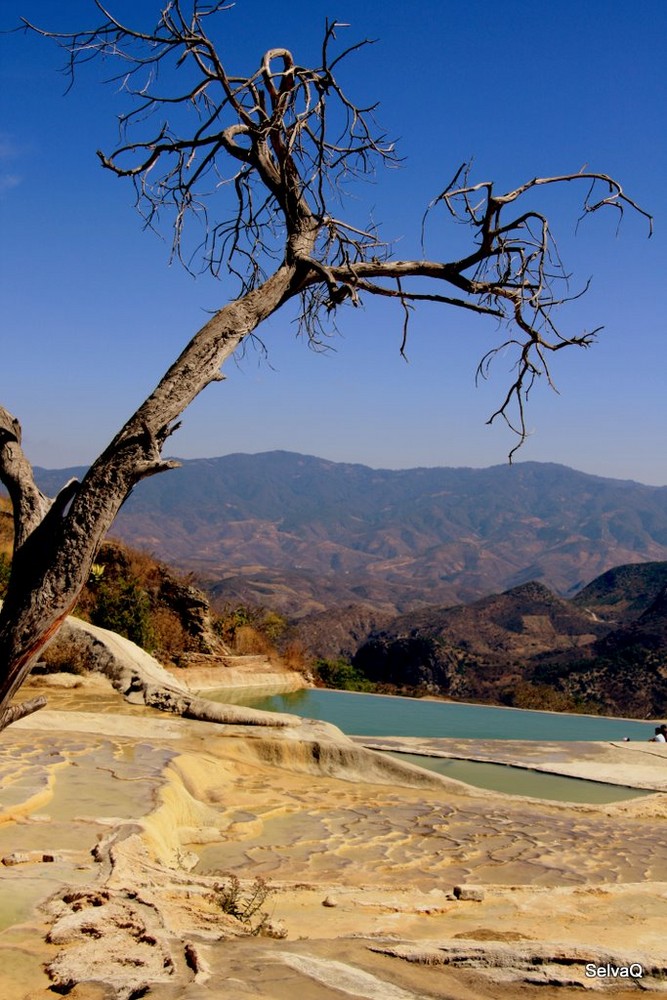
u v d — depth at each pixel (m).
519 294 4.01
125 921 4.11
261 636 27.00
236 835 8.00
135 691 14.12
